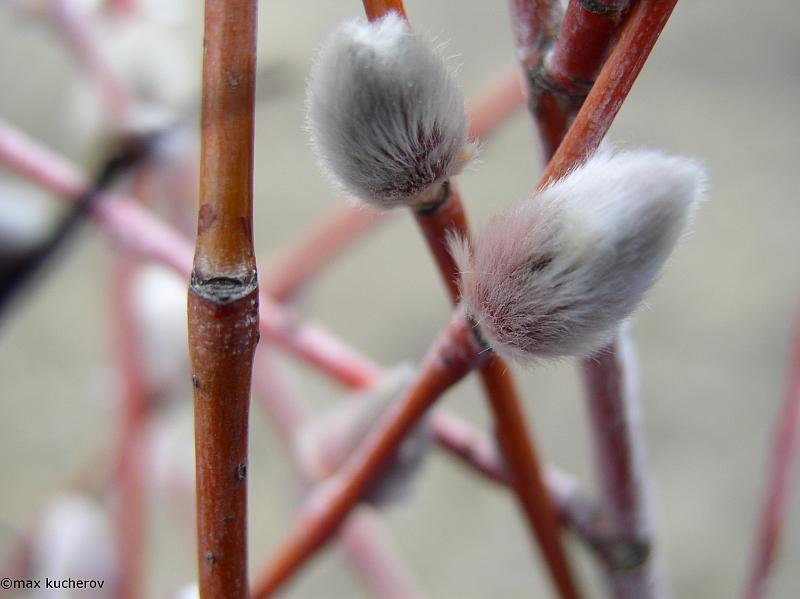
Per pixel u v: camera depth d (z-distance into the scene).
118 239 0.20
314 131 0.11
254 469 0.48
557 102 0.12
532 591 0.45
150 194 0.27
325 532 0.15
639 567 0.16
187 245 0.20
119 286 0.27
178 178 0.27
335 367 0.19
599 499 0.16
